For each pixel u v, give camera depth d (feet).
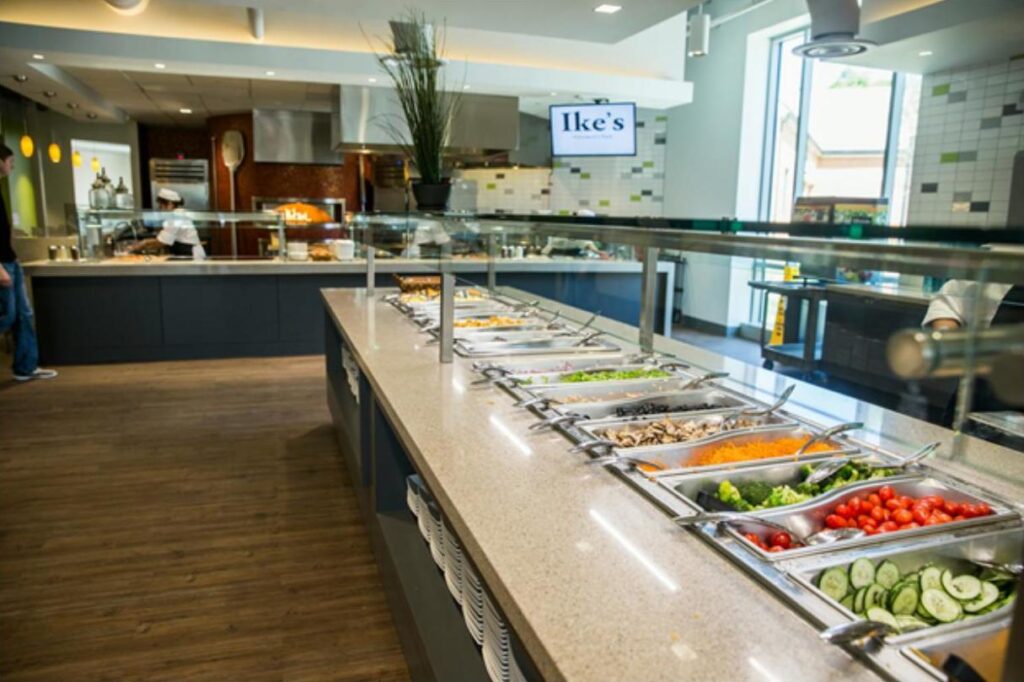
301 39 18.24
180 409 14.21
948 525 3.45
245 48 17.57
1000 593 3.08
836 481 4.22
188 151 31.91
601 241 6.74
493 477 4.26
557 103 22.33
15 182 26.53
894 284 4.46
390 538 6.79
